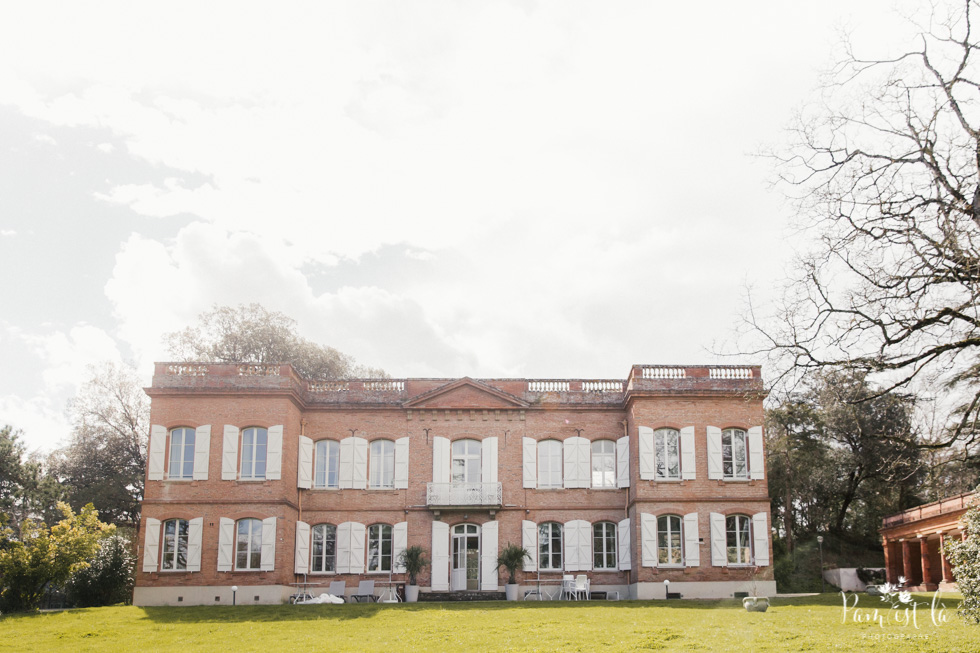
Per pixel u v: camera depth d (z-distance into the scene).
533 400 39.09
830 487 49.62
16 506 38.69
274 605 32.19
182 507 35.66
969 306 14.52
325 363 56.50
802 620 23.88
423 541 37.88
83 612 30.61
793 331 15.99
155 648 22.39
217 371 36.81
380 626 25.70
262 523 35.56
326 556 37.69
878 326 15.20
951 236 14.12
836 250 15.66
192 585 34.94
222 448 36.19
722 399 37.31
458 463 38.91
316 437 38.78
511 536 38.00
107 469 49.28
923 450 17.42
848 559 48.00
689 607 29.61
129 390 50.44
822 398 17.16
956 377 15.72
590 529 38.00
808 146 16.14
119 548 36.72
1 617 29.39
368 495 38.19
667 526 36.31
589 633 22.52
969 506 18.16
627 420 38.78
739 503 36.44
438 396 39.09
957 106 15.16
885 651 17.67
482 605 31.22
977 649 17.17
